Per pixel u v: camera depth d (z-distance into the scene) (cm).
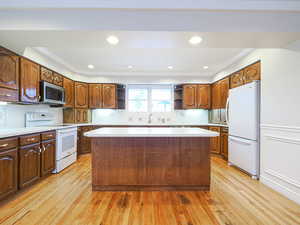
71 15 184
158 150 242
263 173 265
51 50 322
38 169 262
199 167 243
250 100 287
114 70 478
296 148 209
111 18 186
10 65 242
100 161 241
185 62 399
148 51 331
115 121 536
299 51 206
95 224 166
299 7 182
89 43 215
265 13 188
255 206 200
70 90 437
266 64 262
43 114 369
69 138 358
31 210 189
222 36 197
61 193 230
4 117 277
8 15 181
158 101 549
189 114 543
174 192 236
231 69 394
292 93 215
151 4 182
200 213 185
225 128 398
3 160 200
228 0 183
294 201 210
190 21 188
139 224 166
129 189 241
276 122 241
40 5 179
